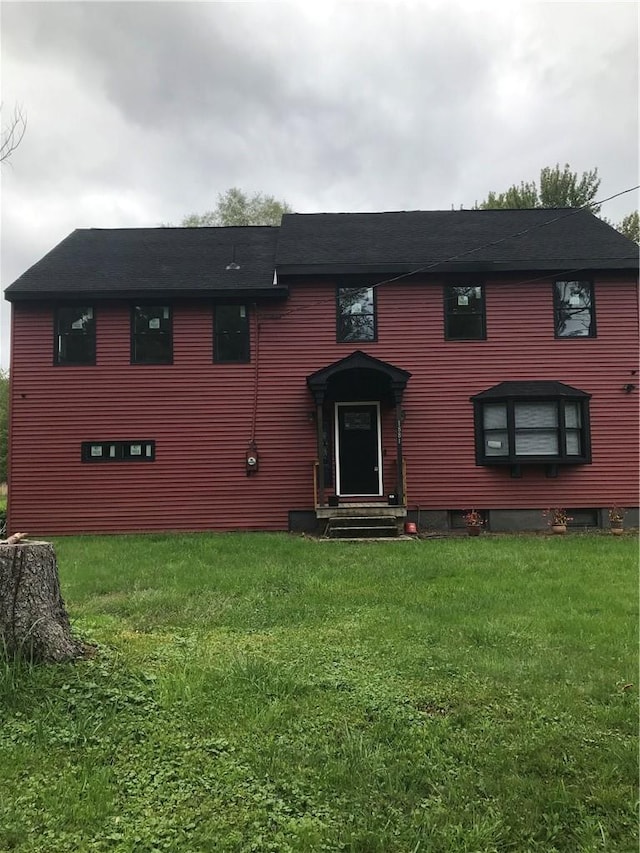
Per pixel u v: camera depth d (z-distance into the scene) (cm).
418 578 738
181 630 513
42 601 404
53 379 1280
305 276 1300
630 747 310
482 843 238
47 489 1267
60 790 266
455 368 1306
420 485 1293
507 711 353
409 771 286
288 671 405
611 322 1314
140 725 326
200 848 232
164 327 1309
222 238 1556
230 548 989
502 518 1290
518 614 568
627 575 756
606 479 1295
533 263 1287
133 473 1281
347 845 235
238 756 298
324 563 841
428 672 412
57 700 350
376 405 1322
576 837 245
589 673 412
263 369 1305
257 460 1293
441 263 1284
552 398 1269
